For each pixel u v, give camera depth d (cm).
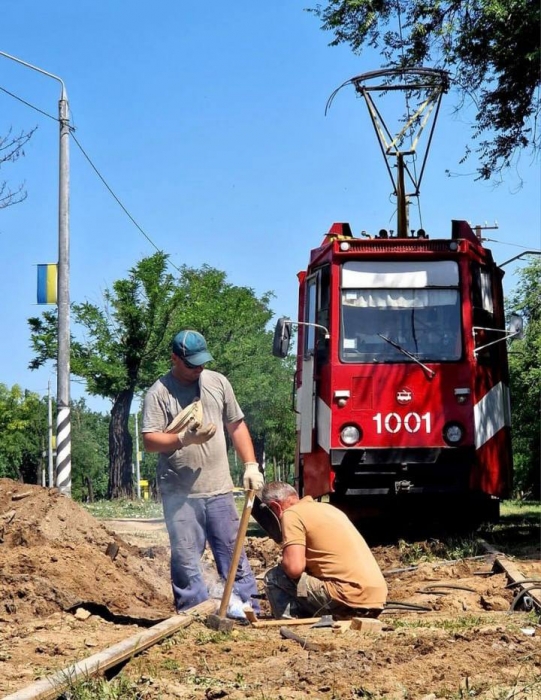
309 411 1483
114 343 5234
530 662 625
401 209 1755
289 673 601
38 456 8362
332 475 1417
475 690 554
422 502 1480
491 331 1504
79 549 1061
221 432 820
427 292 1445
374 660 628
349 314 1440
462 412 1418
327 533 799
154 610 951
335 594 788
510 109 1889
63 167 2525
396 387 1419
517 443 3991
